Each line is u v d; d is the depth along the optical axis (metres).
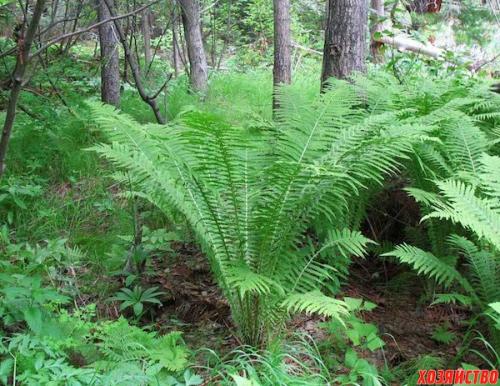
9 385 2.40
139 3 7.04
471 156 3.60
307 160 3.20
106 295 3.65
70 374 2.34
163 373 2.68
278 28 7.34
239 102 7.30
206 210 3.09
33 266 3.48
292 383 2.55
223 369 2.83
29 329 2.87
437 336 3.08
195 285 3.72
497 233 2.76
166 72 9.35
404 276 3.66
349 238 3.03
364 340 3.11
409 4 7.83
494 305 2.09
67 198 4.84
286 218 2.99
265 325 3.01
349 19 4.68
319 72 10.33
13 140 5.32
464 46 9.06
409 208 4.04
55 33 8.93
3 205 4.50
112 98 6.66
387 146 3.03
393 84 4.71
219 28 12.47
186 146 3.12
